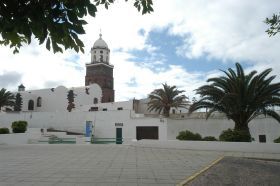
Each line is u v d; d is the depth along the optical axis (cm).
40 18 341
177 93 4466
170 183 1023
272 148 2066
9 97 4953
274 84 2177
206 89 2339
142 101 5662
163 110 4653
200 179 1091
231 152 2120
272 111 2283
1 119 4853
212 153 2050
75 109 5491
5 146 2767
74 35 359
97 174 1187
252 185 999
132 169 1317
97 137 4206
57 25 349
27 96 5947
